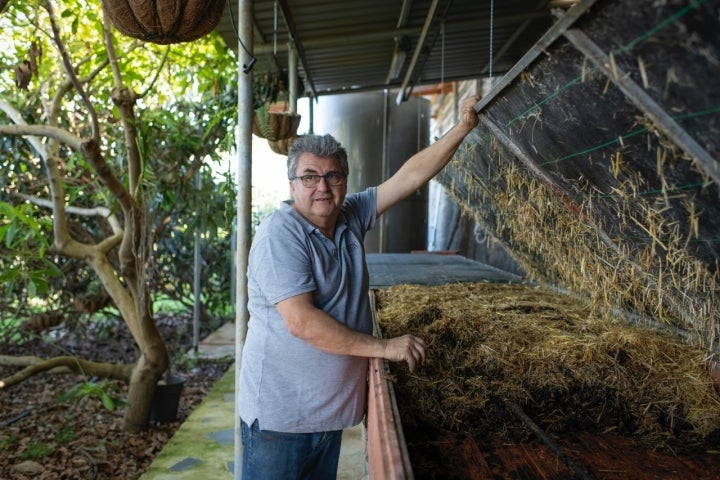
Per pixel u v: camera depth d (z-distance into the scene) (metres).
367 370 1.92
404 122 8.03
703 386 1.72
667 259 1.61
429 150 2.10
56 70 5.41
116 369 4.62
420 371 1.87
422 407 1.72
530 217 2.41
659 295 1.89
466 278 3.96
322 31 4.64
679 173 1.20
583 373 1.77
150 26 2.03
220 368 6.38
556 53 1.18
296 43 4.31
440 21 4.48
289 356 1.76
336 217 1.89
